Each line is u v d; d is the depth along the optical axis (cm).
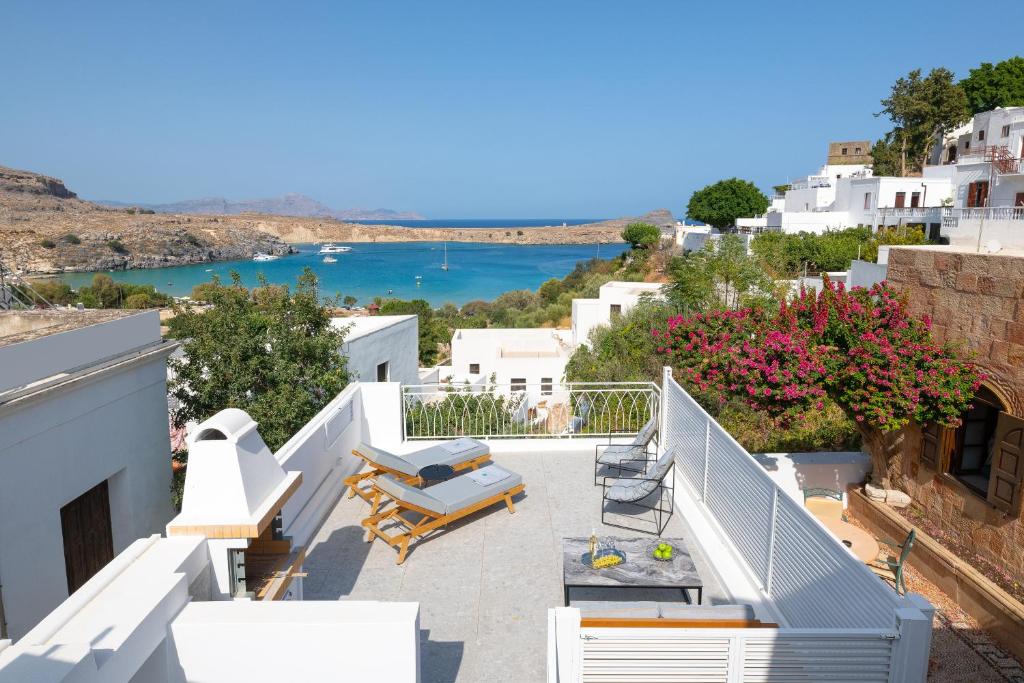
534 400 2230
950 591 743
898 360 747
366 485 707
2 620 601
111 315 854
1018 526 695
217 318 1285
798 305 882
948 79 4025
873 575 358
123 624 261
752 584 524
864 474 966
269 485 366
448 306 5831
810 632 325
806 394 771
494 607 493
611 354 2109
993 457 730
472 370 2355
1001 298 721
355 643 294
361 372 1661
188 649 293
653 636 325
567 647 328
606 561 488
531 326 4203
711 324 871
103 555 791
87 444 730
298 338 1337
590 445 849
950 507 806
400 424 845
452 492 621
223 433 345
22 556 628
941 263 817
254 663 294
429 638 454
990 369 734
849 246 2911
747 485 547
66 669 214
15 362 636
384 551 580
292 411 1216
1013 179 2427
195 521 335
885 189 3262
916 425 870
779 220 3769
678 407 775
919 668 325
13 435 616
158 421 886
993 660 639
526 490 716
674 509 670
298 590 431
